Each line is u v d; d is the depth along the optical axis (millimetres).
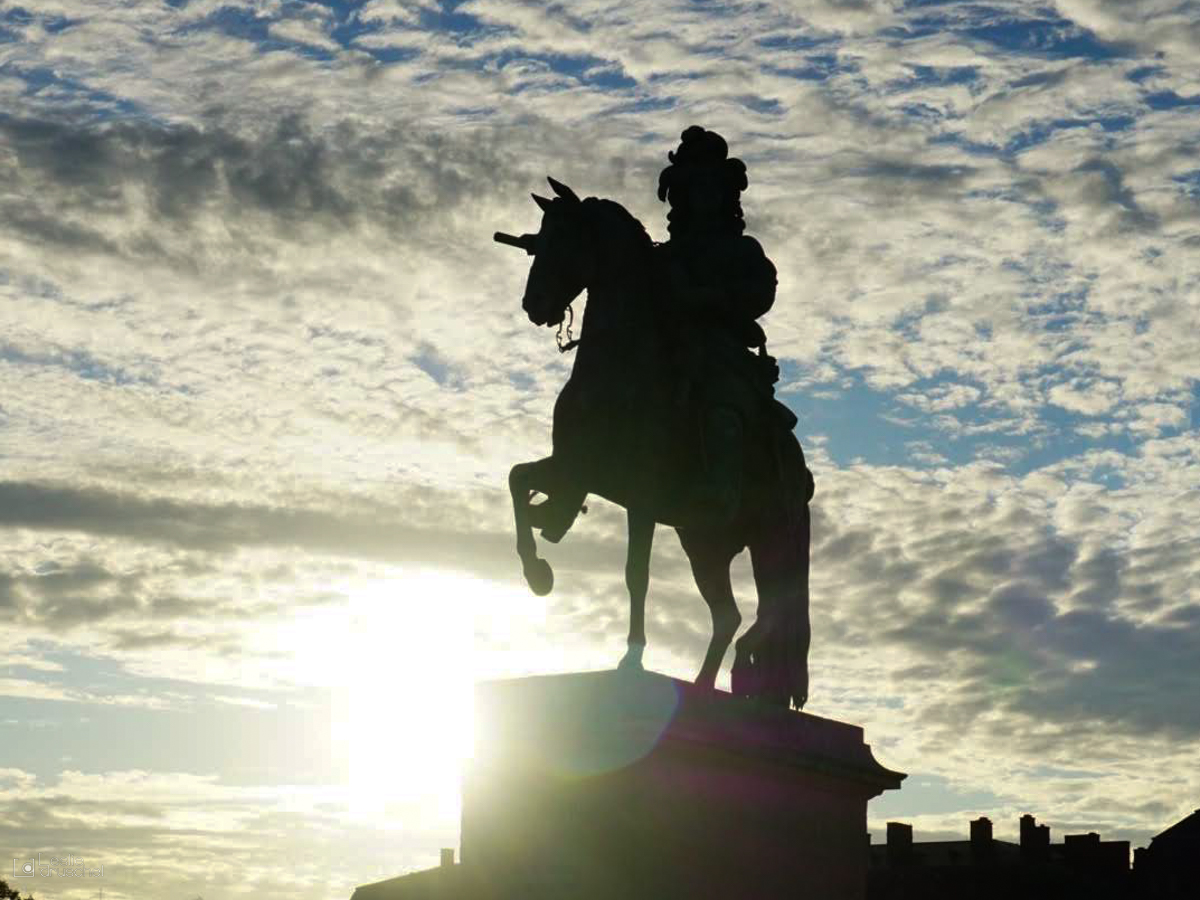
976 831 71750
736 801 19969
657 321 20094
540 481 19703
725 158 21219
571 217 19891
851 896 21062
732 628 20969
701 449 19891
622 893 19078
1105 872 69250
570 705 19188
